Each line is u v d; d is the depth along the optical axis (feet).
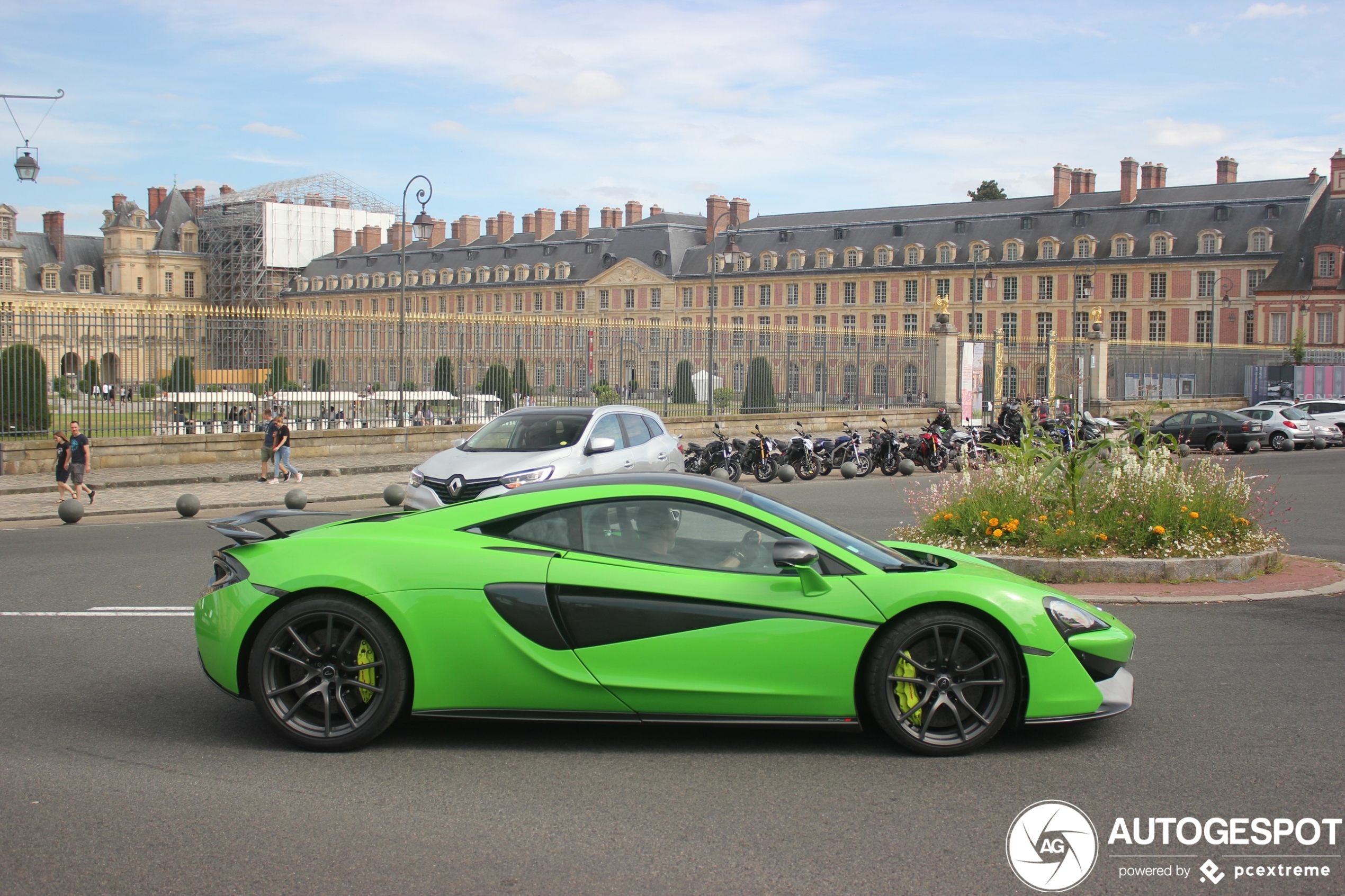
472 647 17.34
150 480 67.10
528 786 16.12
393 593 17.40
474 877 13.07
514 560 17.62
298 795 15.71
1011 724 19.17
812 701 17.30
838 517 51.67
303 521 33.12
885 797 15.72
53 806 15.25
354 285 372.58
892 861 13.62
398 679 17.43
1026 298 296.10
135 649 24.45
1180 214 280.51
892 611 17.33
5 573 34.88
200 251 373.81
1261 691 21.29
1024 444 37.47
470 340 89.10
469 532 18.06
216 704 20.33
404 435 84.94
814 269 323.78
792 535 17.95
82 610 28.68
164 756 17.43
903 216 322.34
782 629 17.25
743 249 340.80
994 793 15.93
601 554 17.80
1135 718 19.56
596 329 93.56
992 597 17.49
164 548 41.32
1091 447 36.27
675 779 16.47
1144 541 33.30
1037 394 164.66
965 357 107.65
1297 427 115.44
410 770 16.80
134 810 15.14
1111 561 31.83
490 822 14.76
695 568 17.69
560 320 92.27
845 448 79.77
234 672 17.70
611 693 17.33
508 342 90.27
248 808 15.23
